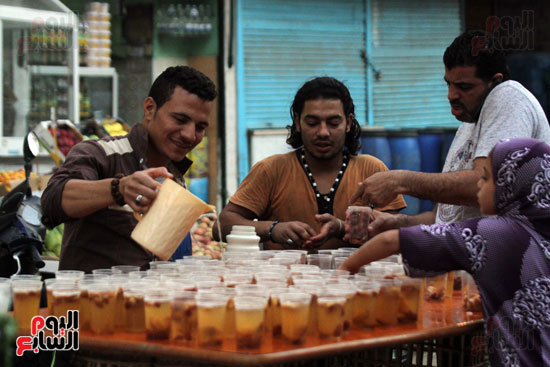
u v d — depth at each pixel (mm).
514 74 7812
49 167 6688
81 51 7270
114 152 2941
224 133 7324
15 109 6566
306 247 3508
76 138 5766
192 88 2934
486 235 2539
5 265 3393
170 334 2273
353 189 3715
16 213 3385
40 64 6695
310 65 7594
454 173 3076
